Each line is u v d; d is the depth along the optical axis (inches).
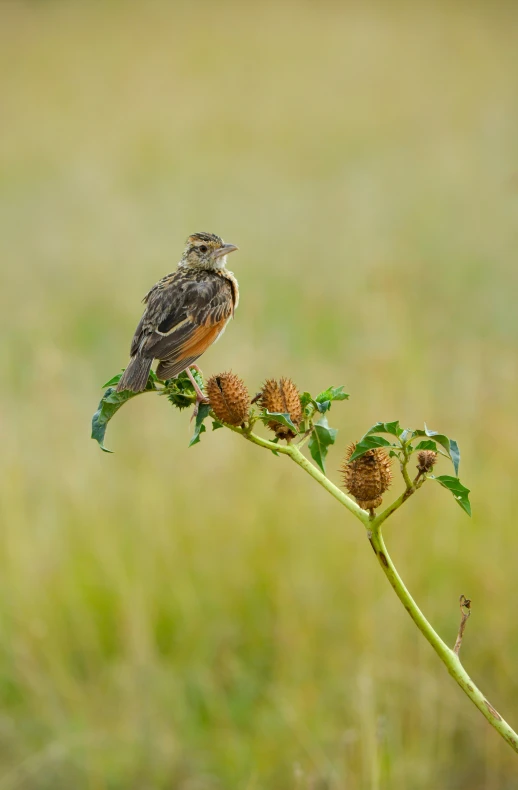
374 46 1809.8
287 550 442.3
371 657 378.0
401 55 1724.9
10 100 1612.9
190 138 1378.0
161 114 1497.3
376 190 1078.4
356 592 410.0
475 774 357.1
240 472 480.1
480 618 402.3
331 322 697.0
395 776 343.3
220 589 432.5
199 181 1187.9
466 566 421.7
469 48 1734.7
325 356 625.0
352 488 185.9
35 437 527.2
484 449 490.9
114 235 971.9
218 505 465.4
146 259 893.2
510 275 802.8
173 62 1788.9
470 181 1045.2
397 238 898.7
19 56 1873.8
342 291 751.7
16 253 935.0
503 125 1245.7
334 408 523.5
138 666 394.3
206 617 426.0
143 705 383.9
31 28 2082.9
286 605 413.7
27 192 1180.5
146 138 1381.6
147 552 446.9
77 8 2188.7
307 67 1733.5
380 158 1230.3
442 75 1595.7
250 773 358.6
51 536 458.0
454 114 1369.3
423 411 502.0
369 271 733.9
